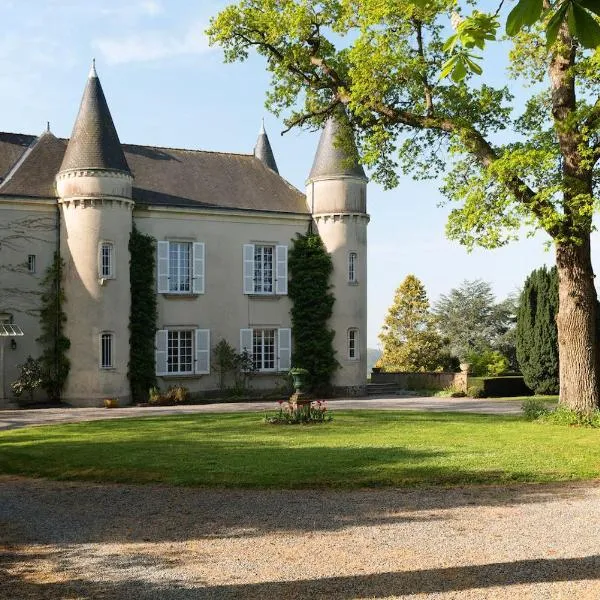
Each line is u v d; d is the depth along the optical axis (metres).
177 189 32.91
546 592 6.35
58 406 28.62
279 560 7.45
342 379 34.47
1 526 9.22
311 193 35.03
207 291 32.78
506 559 7.34
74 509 10.10
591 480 11.57
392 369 50.28
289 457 13.31
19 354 28.88
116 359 29.69
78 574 7.15
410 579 6.76
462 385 34.81
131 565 7.41
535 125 20.27
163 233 31.83
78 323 29.25
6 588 6.77
